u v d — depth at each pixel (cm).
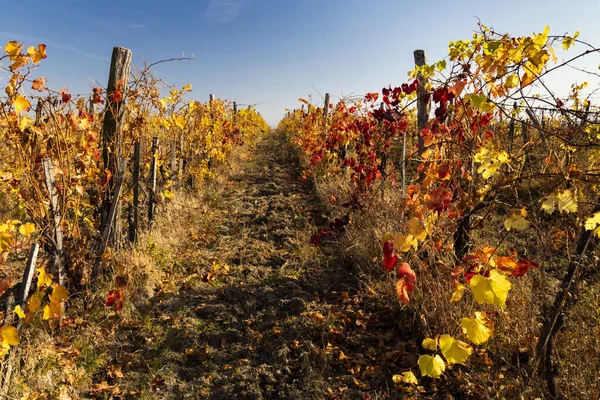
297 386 287
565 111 215
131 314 364
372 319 360
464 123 329
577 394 238
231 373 303
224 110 1120
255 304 396
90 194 403
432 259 313
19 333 264
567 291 225
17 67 304
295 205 739
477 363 284
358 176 552
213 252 521
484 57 276
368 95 676
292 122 1870
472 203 319
